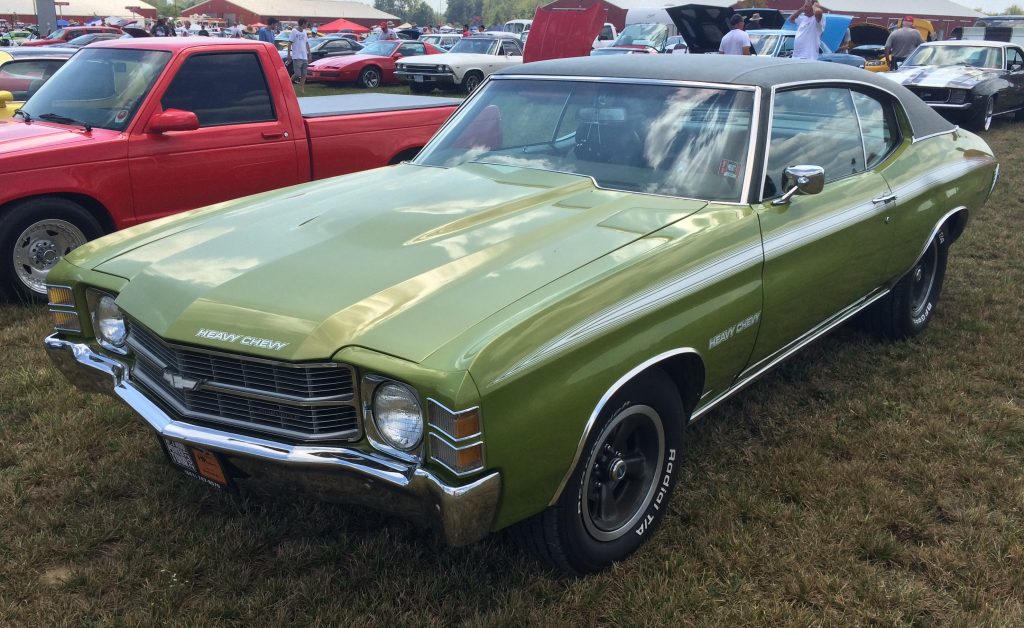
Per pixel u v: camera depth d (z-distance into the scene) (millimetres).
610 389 2572
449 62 20406
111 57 6074
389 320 2393
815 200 3609
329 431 2428
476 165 3832
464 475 2211
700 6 15789
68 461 3443
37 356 4547
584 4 16172
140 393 2781
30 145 5230
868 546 2949
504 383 2252
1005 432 3805
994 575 2824
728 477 3430
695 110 3564
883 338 4883
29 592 2686
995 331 5039
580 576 2773
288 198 3543
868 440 3723
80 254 3145
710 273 2959
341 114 6523
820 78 3877
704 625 2580
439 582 2736
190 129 5605
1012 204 8422
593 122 3736
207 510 3146
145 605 2648
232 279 2691
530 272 2635
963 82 13891
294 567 2820
